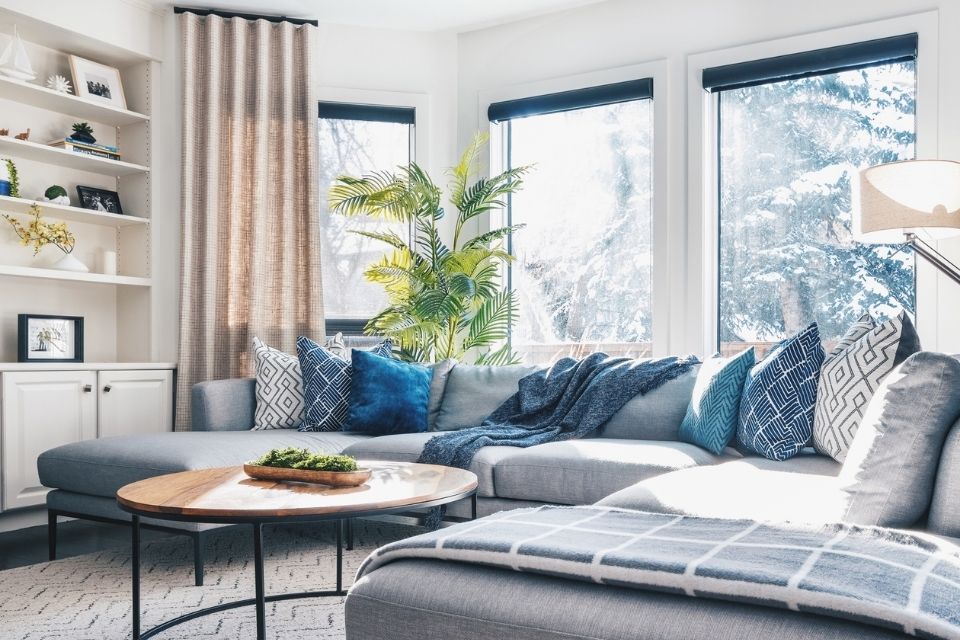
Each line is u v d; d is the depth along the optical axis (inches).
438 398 150.6
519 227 178.9
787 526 52.7
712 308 169.5
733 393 111.3
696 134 169.0
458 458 115.8
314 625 88.7
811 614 39.9
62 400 152.3
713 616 41.1
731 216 169.3
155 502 71.8
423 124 196.9
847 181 157.6
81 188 176.9
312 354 149.4
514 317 190.9
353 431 143.2
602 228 183.9
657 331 172.6
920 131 147.6
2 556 125.9
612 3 179.9
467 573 49.6
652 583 43.4
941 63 146.0
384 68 195.5
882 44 150.2
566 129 188.5
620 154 181.9
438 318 167.8
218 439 124.3
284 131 184.9
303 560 118.6
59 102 168.6
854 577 40.9
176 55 183.3
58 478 122.3
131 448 118.1
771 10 162.6
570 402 134.0
